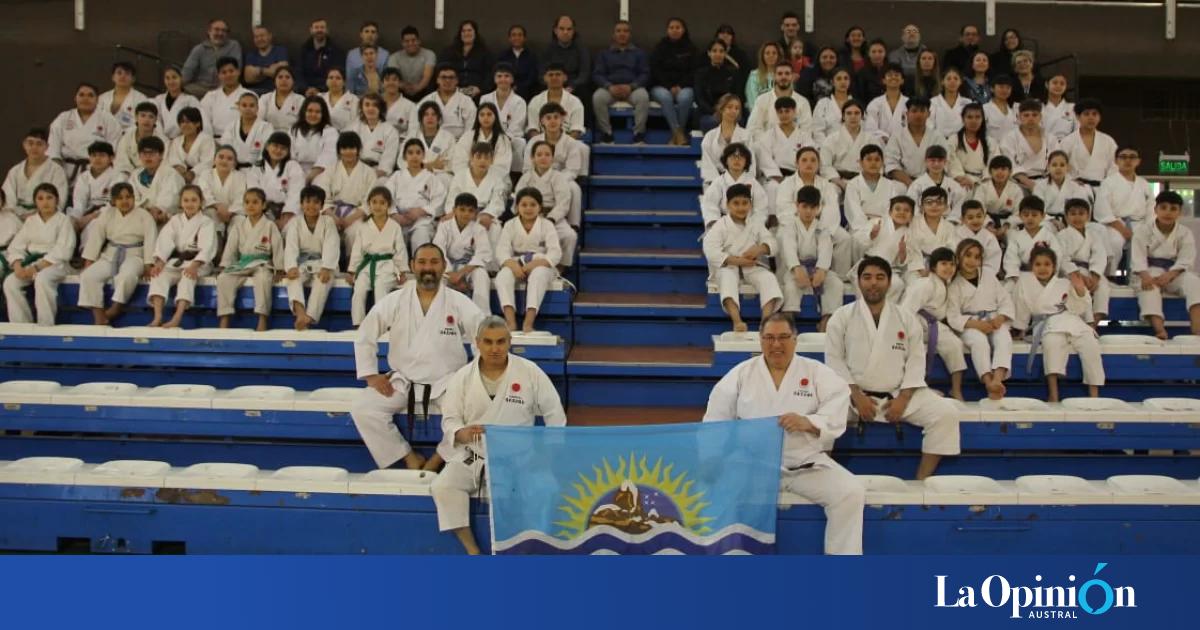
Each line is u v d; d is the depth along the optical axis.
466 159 9.01
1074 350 6.71
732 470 4.88
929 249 7.55
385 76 10.07
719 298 7.67
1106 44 11.66
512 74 10.62
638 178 9.59
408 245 8.35
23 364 7.19
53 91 11.71
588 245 9.21
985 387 6.75
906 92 10.98
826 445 5.16
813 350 6.61
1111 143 9.24
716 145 9.10
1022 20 11.68
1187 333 7.66
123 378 7.13
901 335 5.92
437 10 11.80
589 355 7.25
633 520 4.85
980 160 8.96
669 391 6.99
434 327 6.04
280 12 11.83
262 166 9.05
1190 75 11.67
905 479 6.11
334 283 7.81
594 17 11.88
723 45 10.73
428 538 5.05
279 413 6.02
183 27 11.79
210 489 5.11
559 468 4.85
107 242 8.12
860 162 8.35
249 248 7.86
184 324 7.95
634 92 10.55
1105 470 6.11
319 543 5.07
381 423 5.90
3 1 11.69
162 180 8.69
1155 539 4.93
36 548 5.17
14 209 9.05
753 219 7.69
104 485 5.14
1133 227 7.81
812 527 5.01
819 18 11.75
